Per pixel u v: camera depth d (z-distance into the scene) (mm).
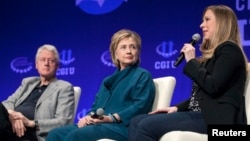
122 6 5684
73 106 4004
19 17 6234
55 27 6039
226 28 3080
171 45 5348
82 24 5895
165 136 2883
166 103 3531
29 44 6141
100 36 5777
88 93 5742
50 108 3939
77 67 5855
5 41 6254
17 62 6148
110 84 3684
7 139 3672
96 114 3377
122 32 3736
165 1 5434
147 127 2961
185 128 2982
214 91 2904
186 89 5184
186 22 5297
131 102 3516
